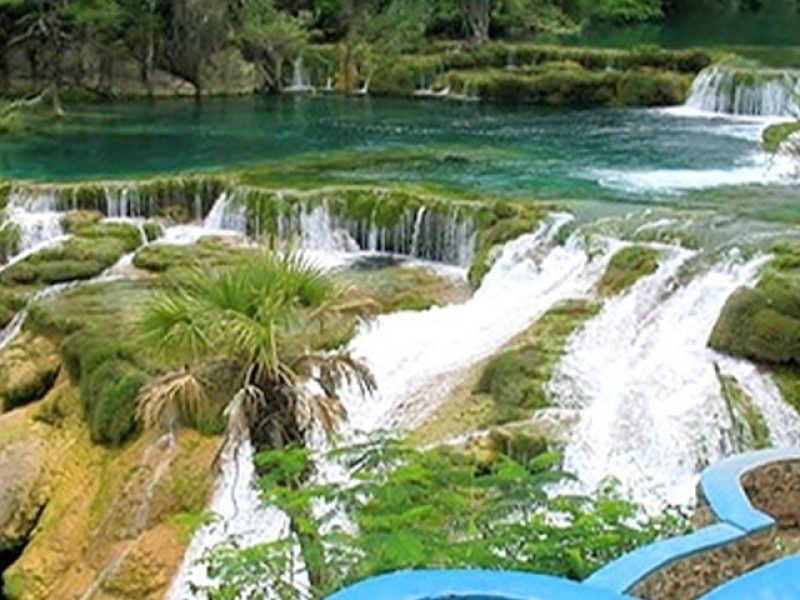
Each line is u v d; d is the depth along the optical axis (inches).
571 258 721.6
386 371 614.5
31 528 586.2
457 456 509.4
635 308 650.2
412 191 846.5
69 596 540.1
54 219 864.3
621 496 447.8
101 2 1467.8
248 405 395.9
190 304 403.5
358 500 360.2
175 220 906.7
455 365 617.9
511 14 1793.8
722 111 1301.7
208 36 1520.7
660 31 1891.0
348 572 307.1
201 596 475.5
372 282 751.7
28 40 1459.2
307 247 853.2
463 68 1515.7
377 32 1595.7
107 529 551.5
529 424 539.8
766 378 575.2
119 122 1304.1
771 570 217.9
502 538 304.7
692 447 538.9
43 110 1379.2
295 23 1568.7
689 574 275.4
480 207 797.2
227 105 1433.3
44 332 679.7
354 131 1216.2
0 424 634.8
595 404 561.0
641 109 1339.8
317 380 423.2
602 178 929.5
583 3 1945.1
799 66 1362.0
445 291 739.4
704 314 629.9
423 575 209.9
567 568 294.0
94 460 588.4
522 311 680.4
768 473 355.6
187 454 552.4
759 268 652.1
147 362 598.2
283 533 510.0
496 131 1190.9
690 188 884.0
